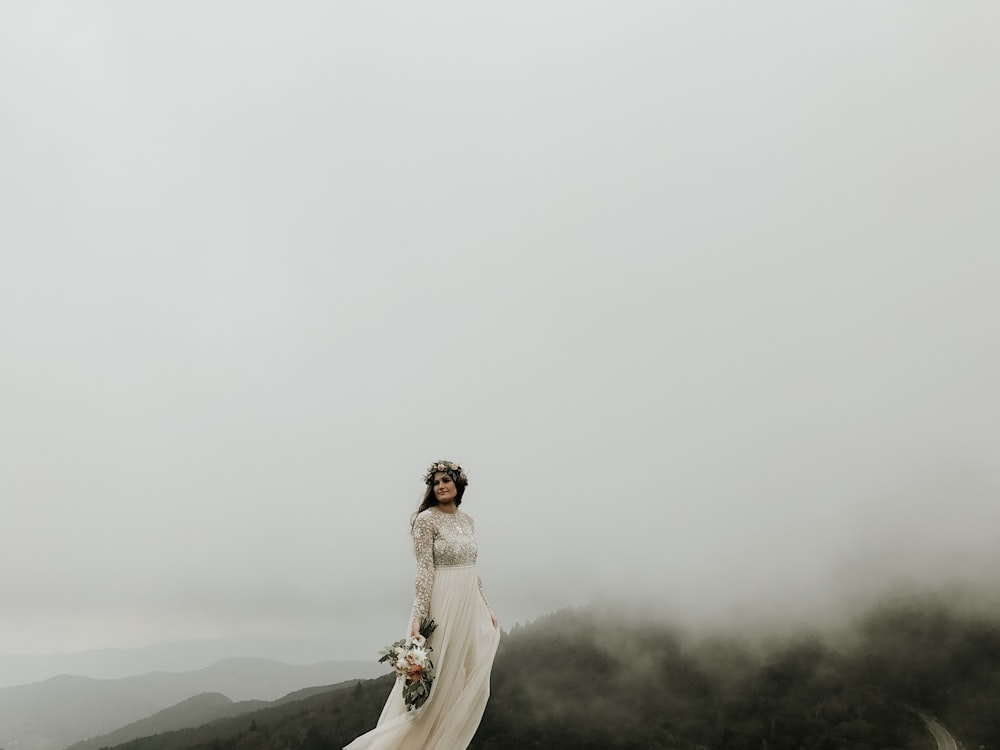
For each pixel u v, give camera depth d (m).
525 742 79.69
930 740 72.94
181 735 76.06
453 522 5.86
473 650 5.62
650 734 84.12
